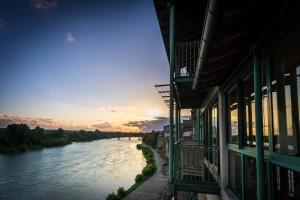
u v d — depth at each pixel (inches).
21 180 1478.8
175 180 229.3
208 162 322.0
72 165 2084.2
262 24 96.5
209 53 110.8
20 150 3289.9
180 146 275.4
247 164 159.5
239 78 165.3
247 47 119.0
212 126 306.2
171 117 217.2
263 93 118.3
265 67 115.6
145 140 4719.5
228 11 81.4
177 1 225.3
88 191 1214.3
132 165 2086.6
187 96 311.9
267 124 114.3
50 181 1448.1
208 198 329.1
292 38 89.9
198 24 251.4
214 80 193.0
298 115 90.3
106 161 2347.4
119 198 800.3
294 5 80.0
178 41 274.8
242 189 163.8
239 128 166.7
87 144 5452.8
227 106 217.5
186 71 259.4
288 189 98.3
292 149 94.3
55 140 4608.8
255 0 78.4
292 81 93.4
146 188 936.3
